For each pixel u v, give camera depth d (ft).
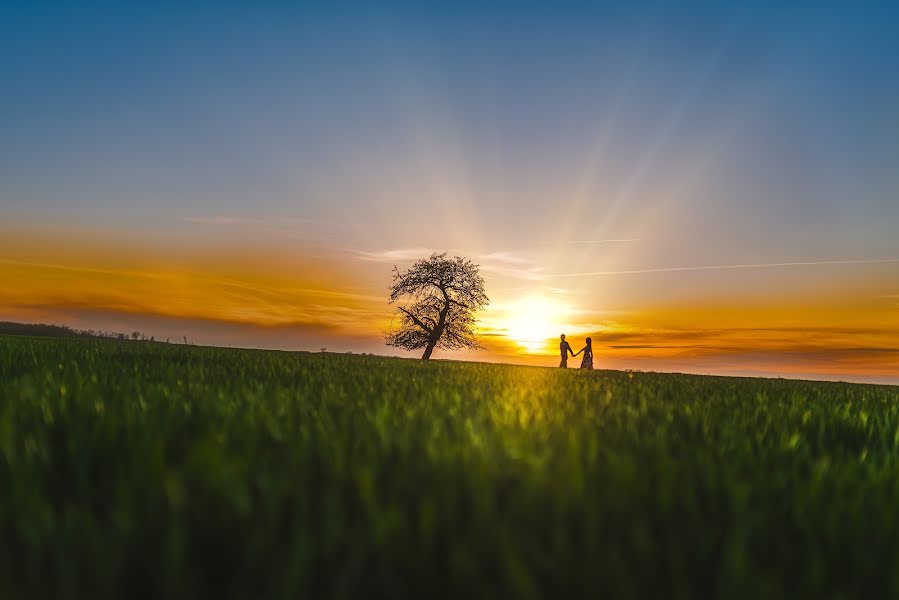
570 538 5.70
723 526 6.28
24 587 4.51
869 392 38.40
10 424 10.02
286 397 16.26
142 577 4.84
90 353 36.01
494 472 7.68
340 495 6.71
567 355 106.52
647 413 16.98
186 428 11.15
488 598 4.51
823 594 4.89
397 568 5.01
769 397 28.17
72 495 7.25
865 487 8.00
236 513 5.99
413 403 17.02
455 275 181.47
